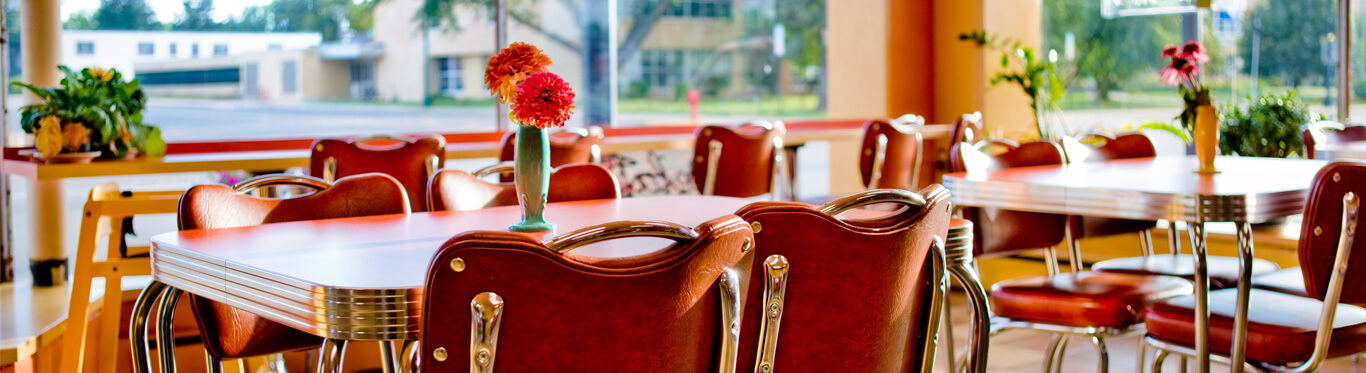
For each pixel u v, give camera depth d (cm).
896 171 525
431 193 265
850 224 169
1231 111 500
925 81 636
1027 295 278
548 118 209
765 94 691
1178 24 570
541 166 215
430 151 399
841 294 171
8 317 347
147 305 209
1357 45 530
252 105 520
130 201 318
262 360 326
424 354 132
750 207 163
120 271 316
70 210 467
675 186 610
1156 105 580
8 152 417
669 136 601
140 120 411
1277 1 545
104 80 405
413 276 159
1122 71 592
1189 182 284
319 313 152
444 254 129
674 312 145
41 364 325
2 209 419
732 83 683
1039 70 545
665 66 655
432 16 571
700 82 670
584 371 140
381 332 150
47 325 334
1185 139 543
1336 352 234
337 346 197
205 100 505
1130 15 588
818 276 169
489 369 131
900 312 180
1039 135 546
